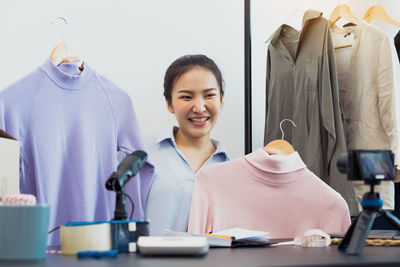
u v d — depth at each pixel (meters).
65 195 1.81
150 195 2.12
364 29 2.44
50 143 1.78
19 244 0.86
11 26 2.38
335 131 2.38
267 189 1.69
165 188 2.13
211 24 2.67
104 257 0.91
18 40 2.39
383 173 1.05
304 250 1.10
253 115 2.66
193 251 0.93
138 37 2.56
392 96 2.35
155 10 2.59
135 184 1.94
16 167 1.39
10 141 1.38
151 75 2.56
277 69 2.59
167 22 2.61
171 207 2.12
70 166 1.81
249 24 2.56
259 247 1.21
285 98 2.57
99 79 1.90
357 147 2.44
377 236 1.36
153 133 2.47
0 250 0.86
